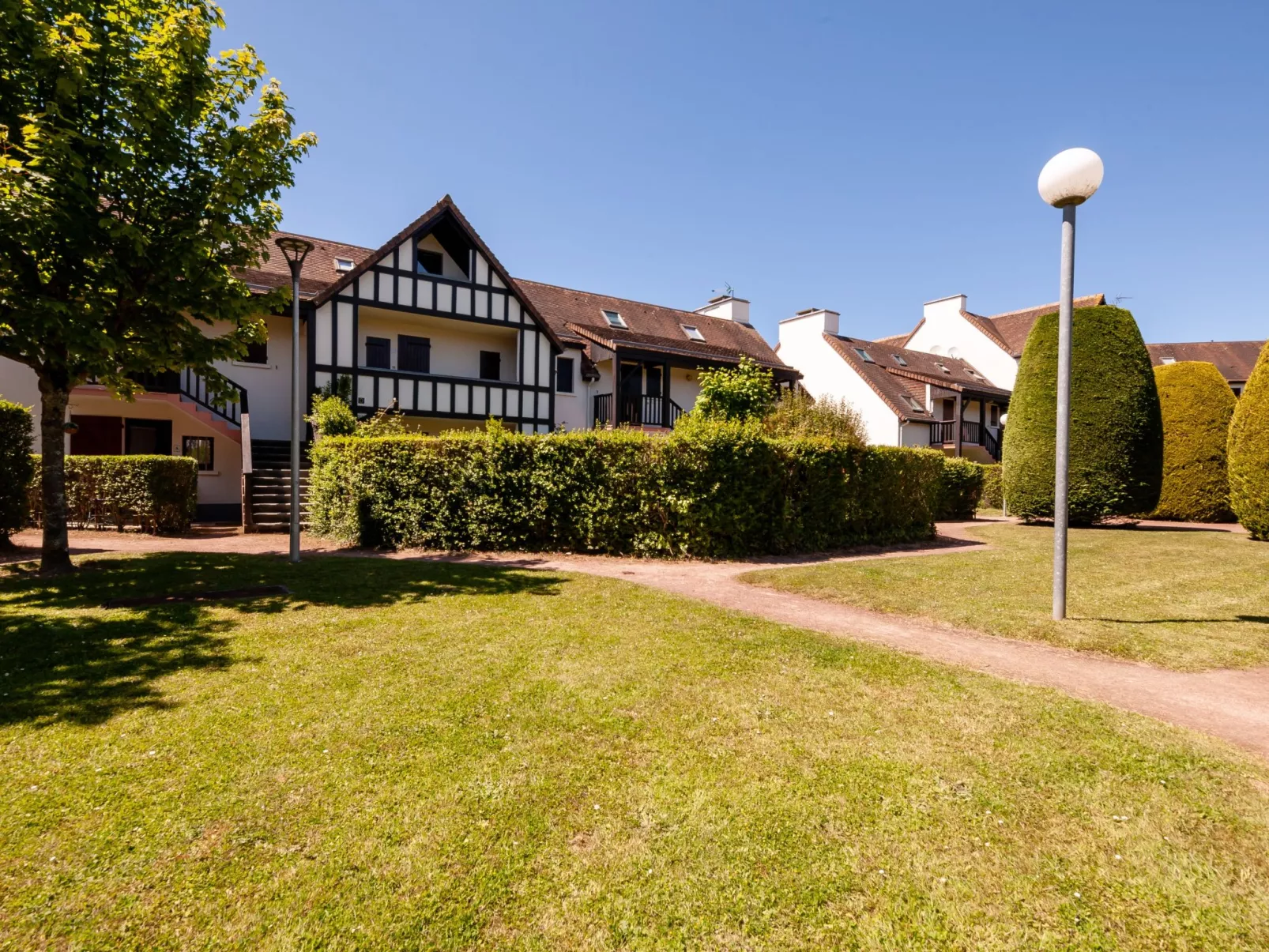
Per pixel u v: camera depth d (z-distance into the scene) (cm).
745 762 283
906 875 209
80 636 447
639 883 203
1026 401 1486
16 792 248
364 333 1641
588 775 269
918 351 3186
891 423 2409
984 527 1427
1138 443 1375
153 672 380
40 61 560
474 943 179
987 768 279
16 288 599
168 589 613
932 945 181
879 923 188
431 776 265
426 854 215
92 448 1377
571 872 208
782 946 180
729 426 906
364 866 209
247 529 1147
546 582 669
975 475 1702
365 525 982
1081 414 1409
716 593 649
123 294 659
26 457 880
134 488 1073
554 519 911
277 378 1554
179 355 723
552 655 425
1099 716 336
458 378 1681
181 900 192
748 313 2755
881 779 269
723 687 370
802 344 2738
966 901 198
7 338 616
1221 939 183
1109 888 204
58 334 612
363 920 186
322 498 1083
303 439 1483
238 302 720
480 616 525
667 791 257
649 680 379
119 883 198
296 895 195
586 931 184
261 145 700
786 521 940
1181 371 1597
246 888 197
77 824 228
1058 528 543
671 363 2050
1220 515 1509
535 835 227
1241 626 525
